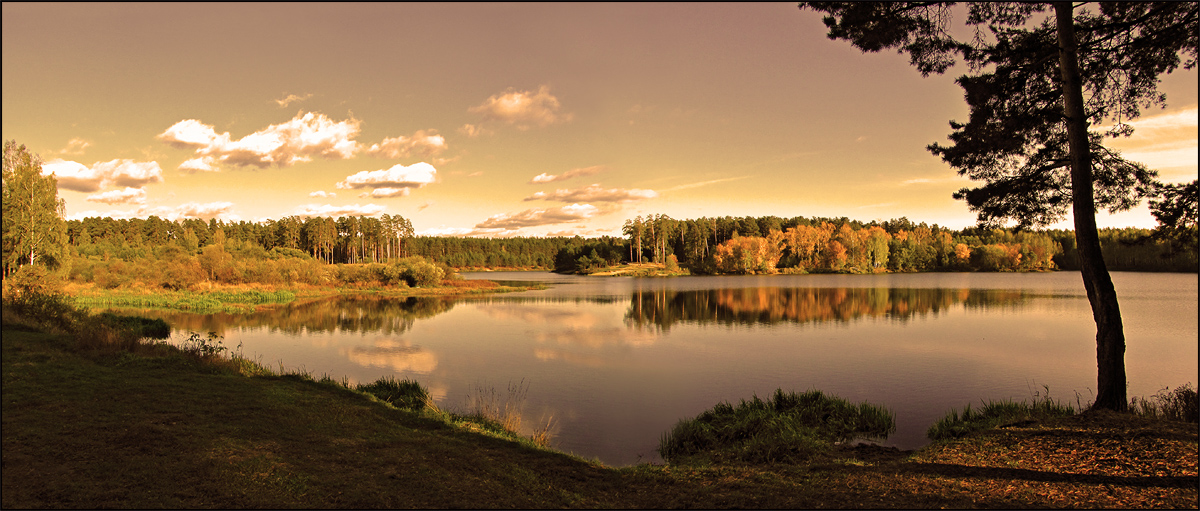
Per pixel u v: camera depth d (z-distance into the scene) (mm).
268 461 6664
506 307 40750
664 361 19297
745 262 104000
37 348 12586
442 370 17953
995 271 104625
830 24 10312
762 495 6395
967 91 10703
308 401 10320
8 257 24125
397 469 6852
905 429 11367
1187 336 24219
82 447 6555
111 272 47406
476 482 6629
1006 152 11219
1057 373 17281
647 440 10992
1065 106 10070
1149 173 10312
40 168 26703
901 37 10039
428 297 50969
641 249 130375
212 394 9906
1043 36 10867
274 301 45438
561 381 16422
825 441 9773
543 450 8586
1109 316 9445
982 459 7293
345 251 128000
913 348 21891
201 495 5523
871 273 104312
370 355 20734
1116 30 10102
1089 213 9656
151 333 23375
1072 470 6539
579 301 45938
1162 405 10391
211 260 51906
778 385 15875
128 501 5230
